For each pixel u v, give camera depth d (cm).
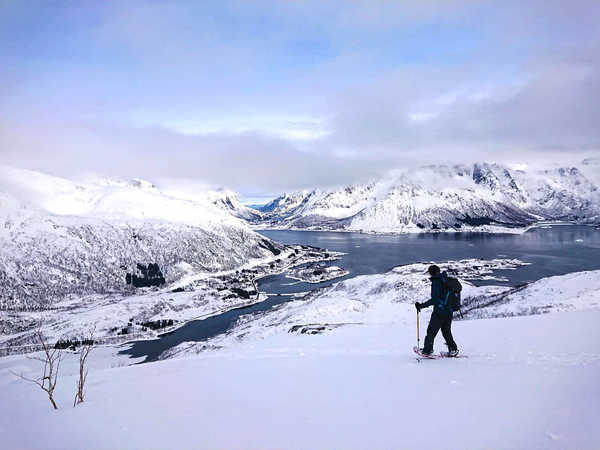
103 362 8081
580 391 581
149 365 1805
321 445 487
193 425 613
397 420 549
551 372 735
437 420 528
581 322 1600
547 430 449
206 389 882
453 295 1002
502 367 827
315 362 1143
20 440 640
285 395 760
